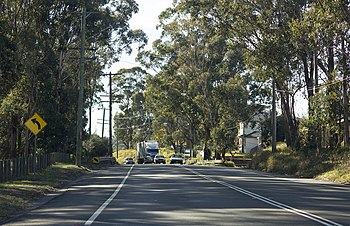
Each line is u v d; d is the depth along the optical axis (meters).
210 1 47.47
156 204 18.34
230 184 27.73
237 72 72.25
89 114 74.25
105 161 63.53
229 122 71.81
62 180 31.12
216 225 13.35
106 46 57.44
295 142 50.00
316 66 42.22
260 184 28.11
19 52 36.03
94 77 60.59
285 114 52.72
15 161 28.84
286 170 43.00
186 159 89.94
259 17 45.19
